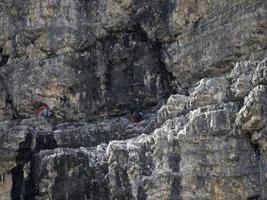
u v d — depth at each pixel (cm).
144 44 5950
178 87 5759
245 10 5169
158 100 5831
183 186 4688
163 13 5838
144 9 5903
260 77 4494
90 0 6138
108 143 5425
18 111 6162
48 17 6169
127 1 5997
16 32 6272
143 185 4806
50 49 6122
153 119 5425
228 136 4572
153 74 5872
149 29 5884
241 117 4488
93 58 6056
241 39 5175
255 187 4456
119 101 5916
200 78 5531
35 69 6116
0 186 5456
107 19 6059
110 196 4956
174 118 4991
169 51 5784
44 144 5547
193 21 5588
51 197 5094
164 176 4753
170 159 4772
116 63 6003
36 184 5225
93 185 5056
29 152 5478
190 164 4684
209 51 5409
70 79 6028
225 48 5284
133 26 6012
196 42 5534
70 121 6009
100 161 5134
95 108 5956
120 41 6019
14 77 6178
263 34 5069
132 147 4941
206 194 4616
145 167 4888
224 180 4566
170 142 4784
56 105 6044
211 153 4616
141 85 5888
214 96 4762
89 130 5675
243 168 4509
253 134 4459
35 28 6178
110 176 4959
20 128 5578
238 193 4519
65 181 5094
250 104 4425
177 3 5688
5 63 6347
